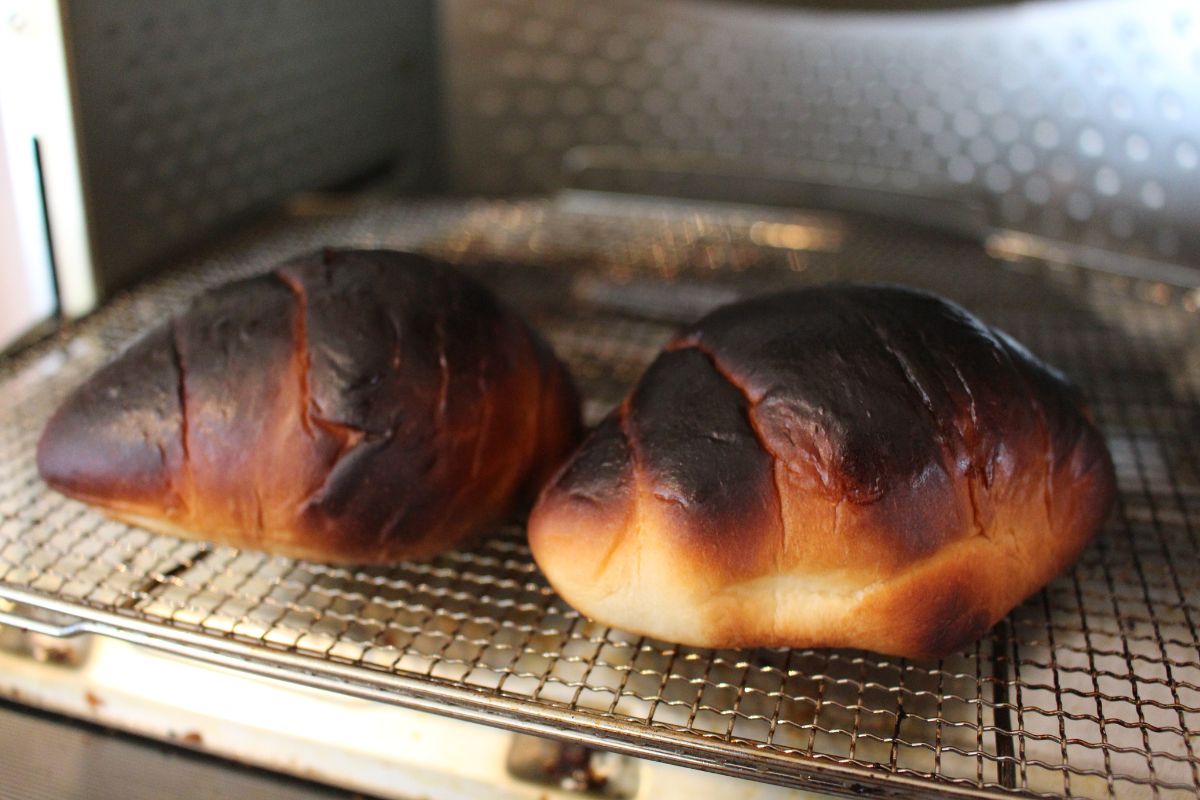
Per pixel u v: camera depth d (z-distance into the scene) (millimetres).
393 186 479
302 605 260
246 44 381
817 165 431
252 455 250
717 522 233
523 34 439
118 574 264
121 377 259
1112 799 213
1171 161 370
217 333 258
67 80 320
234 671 245
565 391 286
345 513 252
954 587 237
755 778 222
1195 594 263
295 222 418
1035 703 242
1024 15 380
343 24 423
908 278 387
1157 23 360
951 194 416
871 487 232
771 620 239
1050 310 366
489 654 250
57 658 257
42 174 328
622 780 237
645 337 353
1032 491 247
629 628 246
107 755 254
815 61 412
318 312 257
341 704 247
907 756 233
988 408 243
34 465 292
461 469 258
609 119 446
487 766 241
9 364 323
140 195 354
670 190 454
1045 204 401
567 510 243
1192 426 312
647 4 418
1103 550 275
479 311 270
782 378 240
